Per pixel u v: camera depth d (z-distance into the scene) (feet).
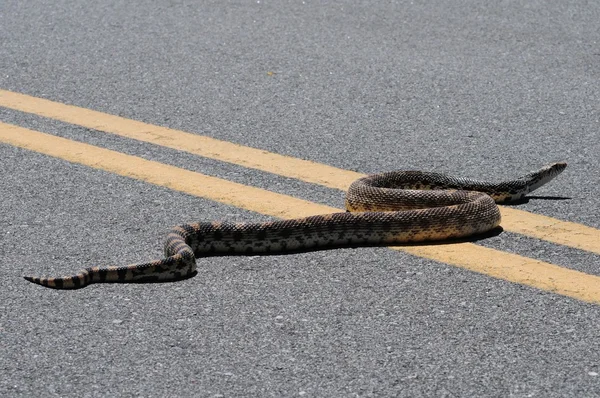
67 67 57.00
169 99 51.88
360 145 45.85
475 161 43.98
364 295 31.58
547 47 59.62
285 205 39.40
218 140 46.39
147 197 39.91
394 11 67.56
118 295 31.45
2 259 33.94
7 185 40.91
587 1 68.69
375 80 54.54
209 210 38.75
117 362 27.32
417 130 47.62
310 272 33.50
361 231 36.27
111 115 49.62
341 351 27.96
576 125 48.14
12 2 71.15
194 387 26.09
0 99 51.88
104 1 71.41
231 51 59.72
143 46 60.75
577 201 40.16
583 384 26.32
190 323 29.58
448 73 55.47
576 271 33.45
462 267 33.81
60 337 28.66
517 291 31.86
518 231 37.27
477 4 68.64
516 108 50.39
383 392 25.88
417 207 38.99
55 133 47.11
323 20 65.87
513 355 27.81
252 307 30.66
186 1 71.10
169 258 32.76
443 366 27.17
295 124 48.34
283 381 26.37
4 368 26.96
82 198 39.68
